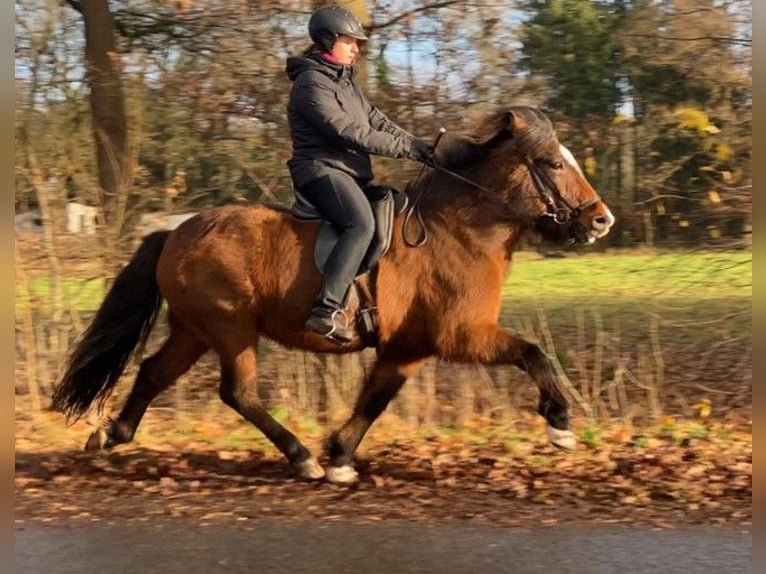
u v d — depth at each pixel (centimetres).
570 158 575
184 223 604
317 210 571
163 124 870
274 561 442
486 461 651
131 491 579
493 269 568
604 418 769
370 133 553
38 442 721
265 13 901
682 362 888
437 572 427
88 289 848
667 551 452
